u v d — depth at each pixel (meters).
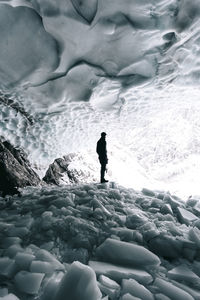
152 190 5.11
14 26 4.31
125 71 5.36
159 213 3.62
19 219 3.18
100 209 3.35
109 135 9.48
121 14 4.18
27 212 3.43
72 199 3.75
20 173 6.23
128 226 3.19
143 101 6.85
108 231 2.98
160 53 5.03
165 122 36.88
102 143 5.15
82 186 4.52
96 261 2.46
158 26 4.39
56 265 2.18
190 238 2.98
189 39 4.76
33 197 4.08
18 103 6.34
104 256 2.52
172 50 4.98
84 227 2.90
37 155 8.29
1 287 1.93
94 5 4.05
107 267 2.30
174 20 4.30
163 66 5.35
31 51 4.71
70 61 5.00
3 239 2.67
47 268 2.12
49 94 5.85
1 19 4.20
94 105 6.61
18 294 1.88
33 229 2.88
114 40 4.66
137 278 2.20
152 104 7.14
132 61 5.12
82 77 5.45
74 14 4.13
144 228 3.07
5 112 6.59
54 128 7.77
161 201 4.00
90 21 4.27
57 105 6.34
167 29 4.43
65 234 2.79
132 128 8.95
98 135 9.21
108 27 4.36
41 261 2.17
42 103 6.24
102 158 5.16
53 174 9.50
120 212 3.54
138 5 4.03
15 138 7.41
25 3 3.93
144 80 5.60
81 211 3.33
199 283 2.34
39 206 3.51
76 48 4.74
